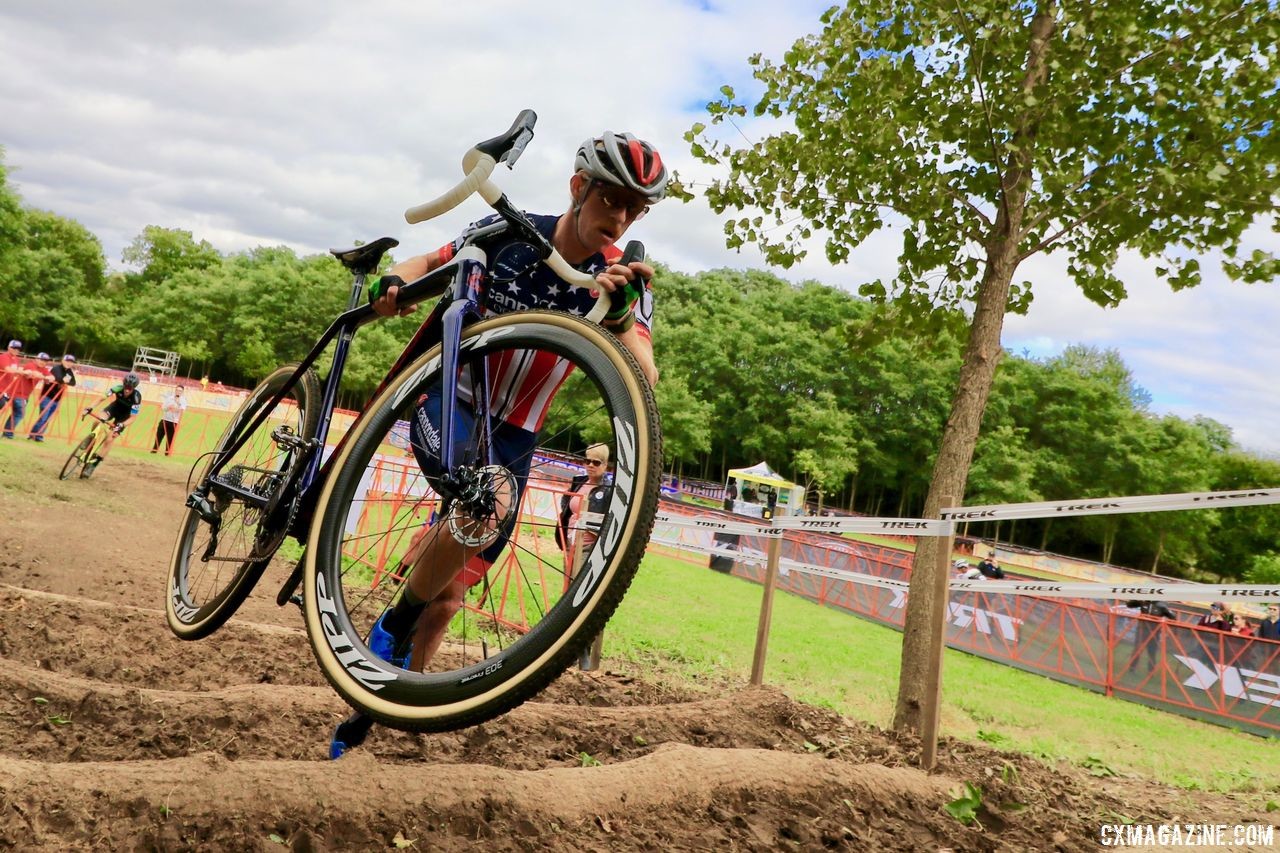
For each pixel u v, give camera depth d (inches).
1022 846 121.9
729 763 117.2
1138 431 2032.5
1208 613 565.6
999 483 1941.4
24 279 2541.8
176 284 2933.1
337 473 80.9
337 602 75.6
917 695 189.9
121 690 114.0
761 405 2269.9
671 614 406.9
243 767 83.1
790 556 642.2
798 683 291.4
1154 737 314.8
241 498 101.5
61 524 325.1
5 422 609.0
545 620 61.6
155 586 252.2
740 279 3452.3
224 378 2896.2
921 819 122.2
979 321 201.2
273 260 3371.1
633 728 145.8
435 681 65.6
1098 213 197.5
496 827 87.0
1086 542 2143.2
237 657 158.4
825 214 213.3
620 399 64.6
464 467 73.4
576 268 88.4
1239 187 175.5
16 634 149.2
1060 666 447.2
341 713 120.6
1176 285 203.3
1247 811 167.3
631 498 60.7
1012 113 185.8
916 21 187.8
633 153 79.6
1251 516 1902.1
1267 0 170.4
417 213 72.9
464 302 79.3
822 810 115.7
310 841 76.6
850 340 245.9
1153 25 183.6
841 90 201.2
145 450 737.6
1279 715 365.4
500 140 74.3
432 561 84.7
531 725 135.0
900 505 2393.0
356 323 97.9
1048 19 189.8
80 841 69.4
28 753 93.1
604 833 93.4
